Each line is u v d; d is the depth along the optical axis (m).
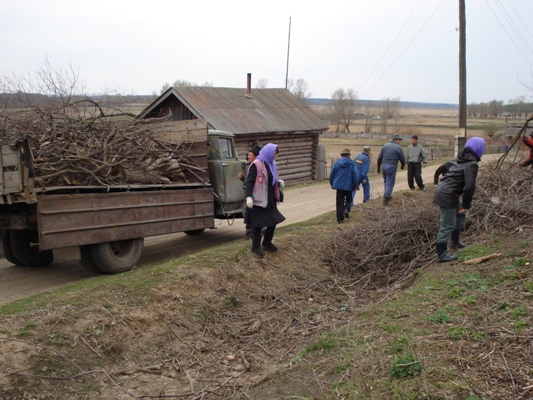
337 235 9.81
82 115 8.93
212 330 6.23
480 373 4.22
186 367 5.46
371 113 97.25
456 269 6.99
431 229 9.16
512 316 5.16
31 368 4.77
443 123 93.81
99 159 8.19
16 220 7.66
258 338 6.20
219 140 10.43
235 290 7.14
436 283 6.55
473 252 7.56
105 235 7.77
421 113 168.38
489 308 5.44
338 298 7.62
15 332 5.12
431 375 4.21
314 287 7.92
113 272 8.04
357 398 4.11
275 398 4.52
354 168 11.12
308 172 24.17
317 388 4.48
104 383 4.97
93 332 5.44
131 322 5.79
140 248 8.45
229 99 22.02
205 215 9.63
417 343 4.81
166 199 8.78
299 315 6.87
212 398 4.85
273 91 25.30
